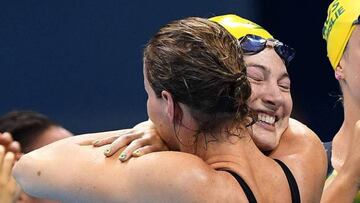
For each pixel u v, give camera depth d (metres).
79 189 6.91
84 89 14.99
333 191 8.09
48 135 10.36
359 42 9.23
